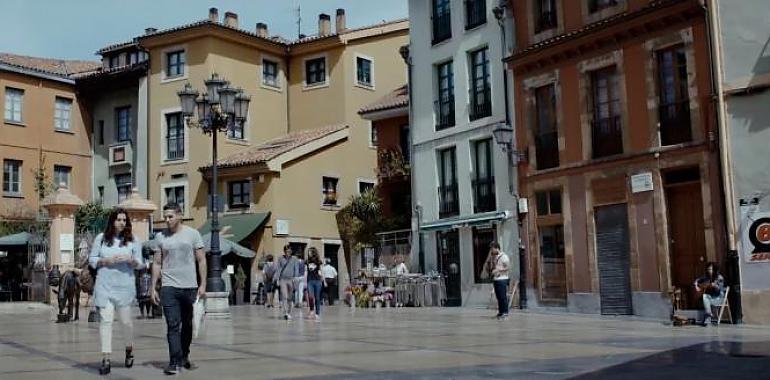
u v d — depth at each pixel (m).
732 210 17.34
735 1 17.61
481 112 25.59
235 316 21.55
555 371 8.63
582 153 21.36
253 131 37.47
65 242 26.53
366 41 38.91
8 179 36.12
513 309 23.02
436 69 27.81
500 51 24.62
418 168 28.22
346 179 37.00
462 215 26.00
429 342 12.45
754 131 17.16
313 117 38.53
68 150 38.50
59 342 13.31
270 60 38.62
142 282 21.22
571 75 21.80
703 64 18.19
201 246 9.28
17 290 30.25
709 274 17.06
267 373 8.72
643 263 19.53
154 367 9.54
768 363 9.21
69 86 38.91
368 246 33.25
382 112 32.16
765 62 17.06
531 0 23.31
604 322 17.44
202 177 35.53
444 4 27.44
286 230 33.88
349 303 28.33
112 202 38.56
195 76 35.88
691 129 18.42
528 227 23.14
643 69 19.70
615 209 20.39
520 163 23.42
